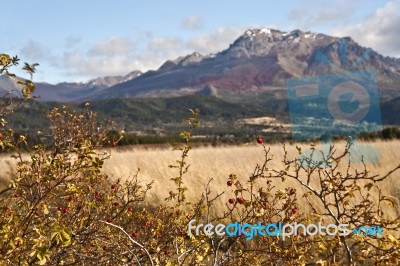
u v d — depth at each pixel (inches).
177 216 176.9
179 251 169.0
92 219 147.3
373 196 271.6
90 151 133.6
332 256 136.9
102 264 150.6
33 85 139.4
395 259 124.1
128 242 159.0
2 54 132.3
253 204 138.4
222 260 142.4
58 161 133.4
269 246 142.3
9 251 113.0
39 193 130.3
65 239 111.9
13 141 144.4
